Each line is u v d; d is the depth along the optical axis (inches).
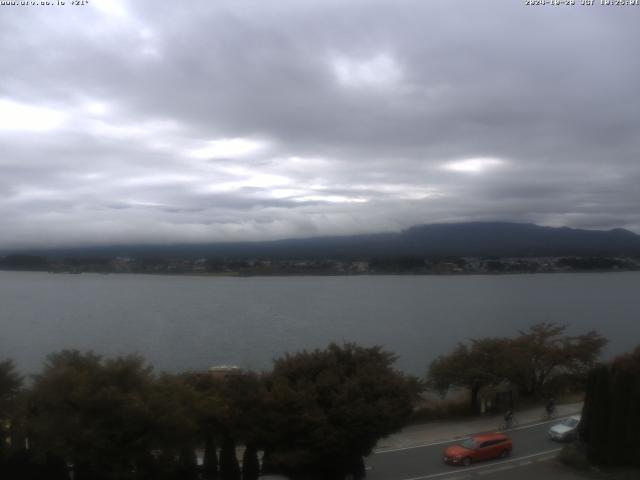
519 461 1224.8
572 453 1200.2
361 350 1241.4
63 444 871.7
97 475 948.0
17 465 938.1
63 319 5895.7
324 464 1081.4
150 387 957.8
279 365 1181.7
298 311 6742.1
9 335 4751.5
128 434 896.3
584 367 1936.5
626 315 6210.6
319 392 1084.5
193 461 1036.5
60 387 904.9
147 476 960.9
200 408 965.8
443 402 1700.3
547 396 1796.3
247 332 4886.8
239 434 1037.8
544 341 1998.0
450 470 1171.3
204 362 3412.9
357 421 1032.2
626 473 1135.0
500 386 1753.2
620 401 1169.4
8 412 946.1
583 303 7775.6
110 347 4060.0
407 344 4094.5
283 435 1040.8
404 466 1195.9
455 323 5502.0
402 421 1112.8
